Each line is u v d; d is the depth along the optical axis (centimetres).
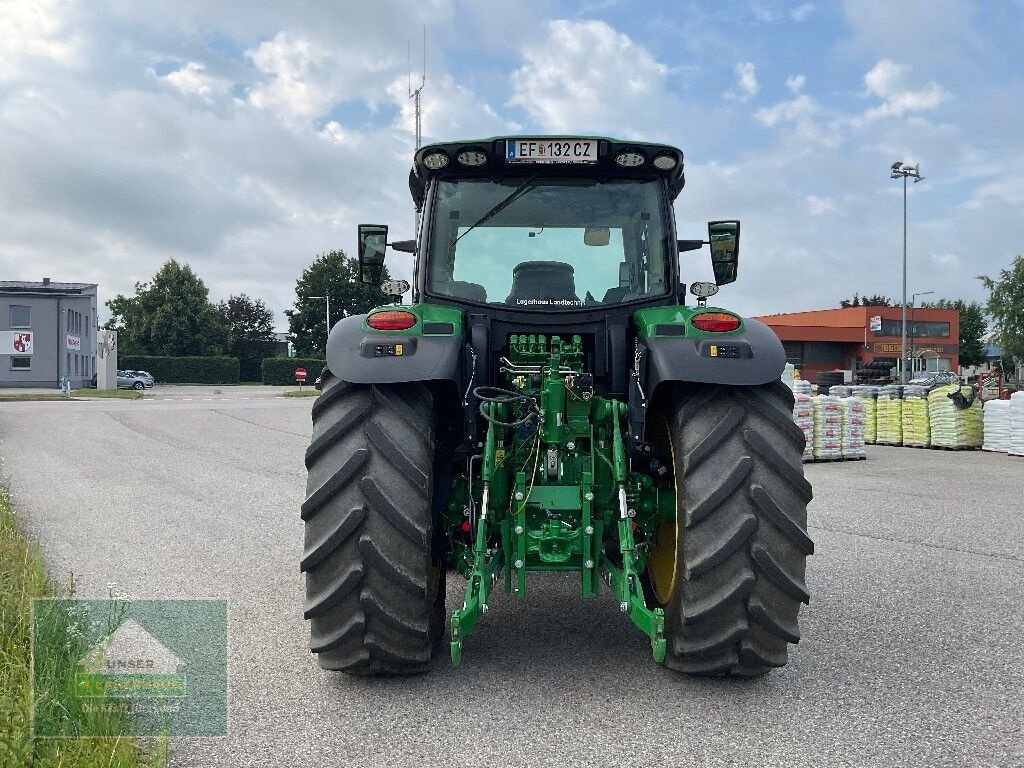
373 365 322
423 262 405
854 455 1209
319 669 349
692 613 311
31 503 778
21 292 4778
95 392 3825
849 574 515
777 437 321
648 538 379
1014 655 365
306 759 267
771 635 314
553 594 470
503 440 371
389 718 298
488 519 349
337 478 314
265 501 800
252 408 2212
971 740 279
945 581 498
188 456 1165
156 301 7662
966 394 1359
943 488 899
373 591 312
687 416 327
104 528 661
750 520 308
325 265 8012
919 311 6525
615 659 361
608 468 357
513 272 404
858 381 2544
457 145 393
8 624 345
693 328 333
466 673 343
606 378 398
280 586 491
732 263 459
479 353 385
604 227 406
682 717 298
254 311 8544
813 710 304
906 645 379
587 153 394
